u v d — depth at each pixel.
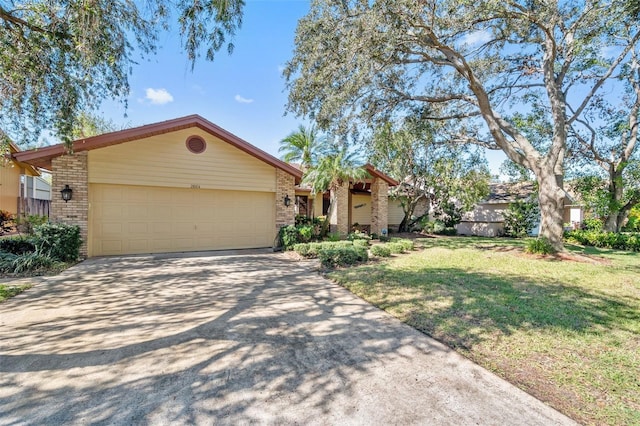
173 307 4.82
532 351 3.34
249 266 8.16
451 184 17.47
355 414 2.34
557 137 9.68
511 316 4.31
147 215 9.75
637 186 13.62
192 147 10.12
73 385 2.70
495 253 10.25
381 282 6.21
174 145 9.86
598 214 14.91
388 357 3.24
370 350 3.40
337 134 10.33
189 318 4.35
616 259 9.24
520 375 2.88
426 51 9.73
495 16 7.91
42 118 7.30
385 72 10.04
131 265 8.03
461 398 2.54
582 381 2.77
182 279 6.64
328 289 5.95
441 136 13.75
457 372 2.95
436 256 9.62
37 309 4.64
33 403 2.45
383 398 2.54
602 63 11.09
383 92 10.65
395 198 19.25
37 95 7.02
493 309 4.59
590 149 13.91
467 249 11.47
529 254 9.70
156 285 6.12
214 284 6.27
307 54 9.05
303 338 3.71
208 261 8.79
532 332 3.80
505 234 18.41
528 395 2.58
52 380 2.77
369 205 19.12
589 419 2.28
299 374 2.91
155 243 9.90
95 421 2.26
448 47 8.75
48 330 3.88
